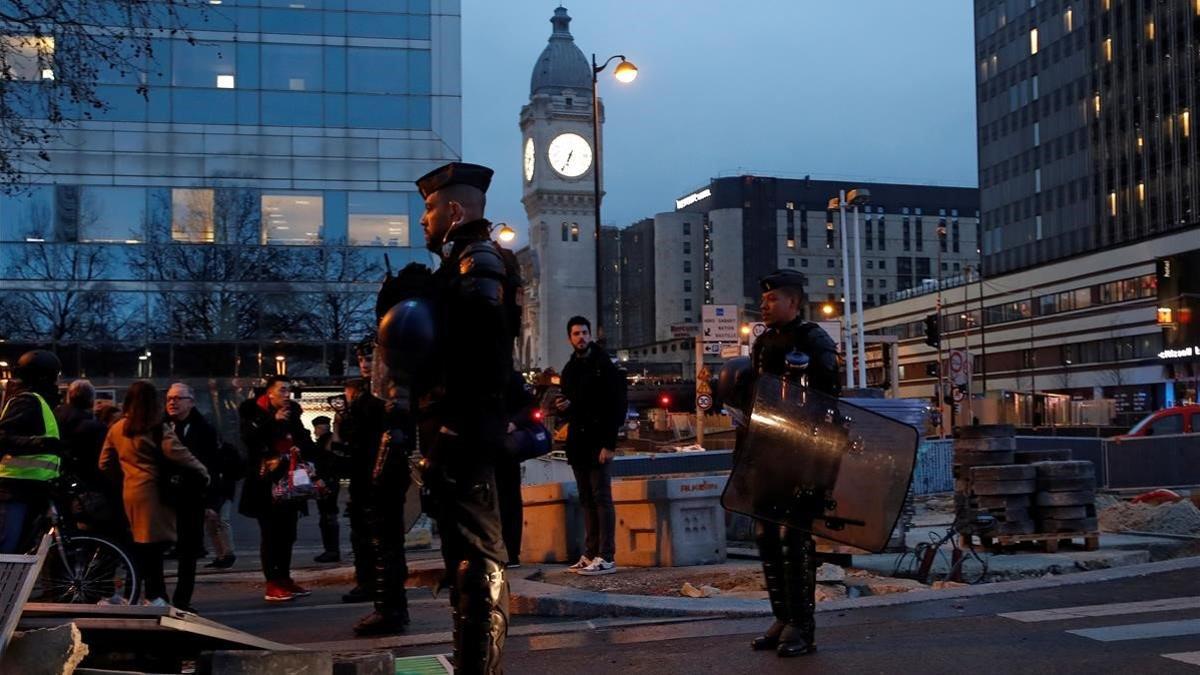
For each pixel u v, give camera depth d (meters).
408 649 6.94
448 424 4.07
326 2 38.19
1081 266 83.94
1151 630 6.45
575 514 11.27
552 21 182.75
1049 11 89.50
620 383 9.54
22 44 15.96
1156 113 77.50
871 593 8.80
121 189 36.25
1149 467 21.53
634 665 5.96
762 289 6.19
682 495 9.99
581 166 177.38
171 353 36.22
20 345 35.22
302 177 37.59
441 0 38.94
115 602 8.62
